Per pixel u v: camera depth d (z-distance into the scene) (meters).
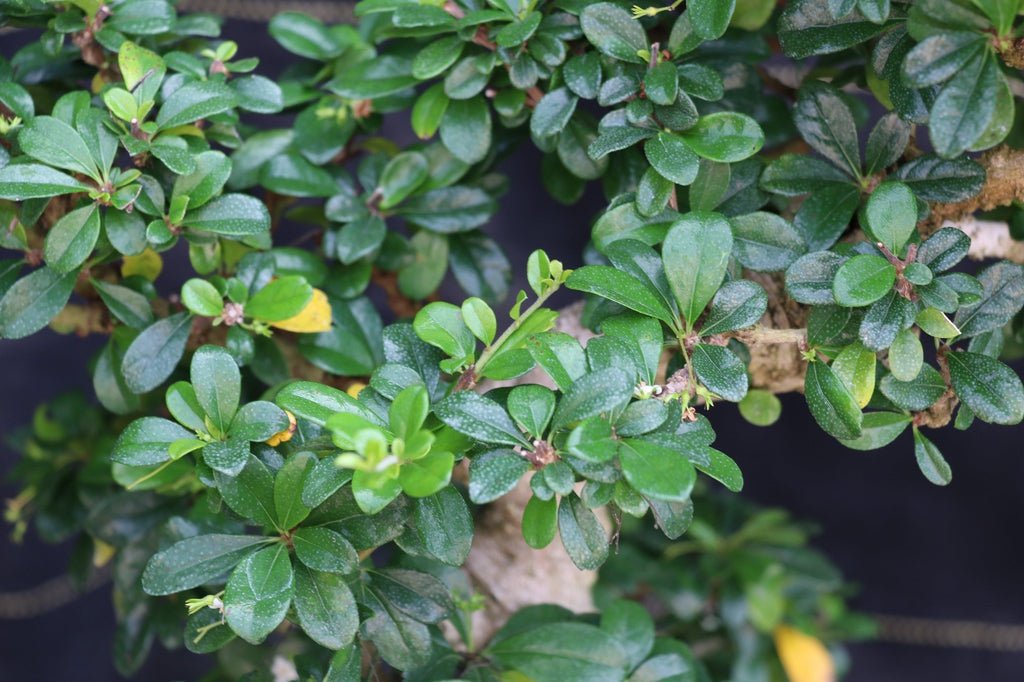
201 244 0.81
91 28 0.82
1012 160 0.80
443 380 0.78
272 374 0.86
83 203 0.79
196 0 1.16
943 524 1.68
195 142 0.82
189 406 0.76
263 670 0.84
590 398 0.72
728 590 1.20
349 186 0.90
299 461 0.74
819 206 0.81
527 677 0.84
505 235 1.43
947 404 0.79
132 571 0.93
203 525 0.88
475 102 0.85
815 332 0.77
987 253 0.86
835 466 1.67
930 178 0.79
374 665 0.81
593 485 0.73
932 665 1.71
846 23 0.78
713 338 0.76
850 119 0.81
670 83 0.78
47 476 1.01
